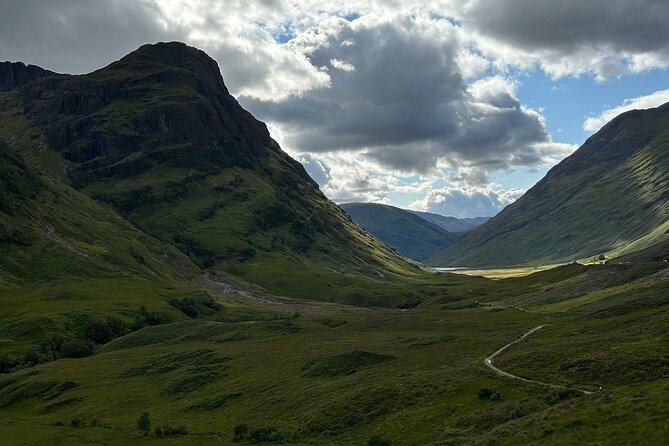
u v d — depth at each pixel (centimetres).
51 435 9062
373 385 8719
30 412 11788
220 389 11225
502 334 13112
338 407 7956
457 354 10644
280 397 9681
